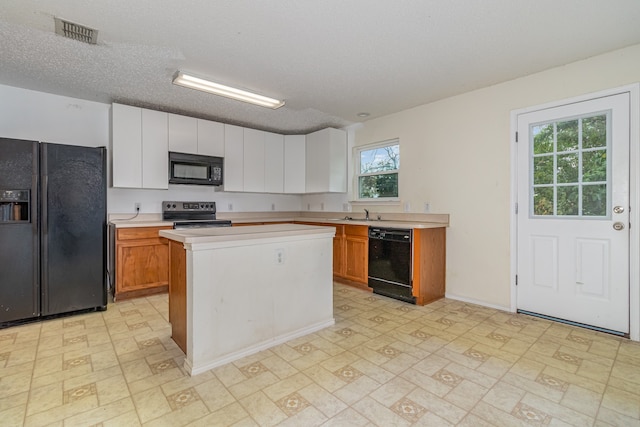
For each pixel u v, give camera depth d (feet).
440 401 5.51
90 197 9.83
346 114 13.73
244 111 13.32
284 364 6.75
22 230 8.82
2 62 8.84
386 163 14.35
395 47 8.00
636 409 5.28
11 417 5.01
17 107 10.82
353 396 5.65
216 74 9.59
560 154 9.16
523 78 9.79
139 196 13.24
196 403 5.43
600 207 8.51
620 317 8.20
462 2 6.21
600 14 6.59
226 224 14.06
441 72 9.48
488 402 5.49
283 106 12.63
